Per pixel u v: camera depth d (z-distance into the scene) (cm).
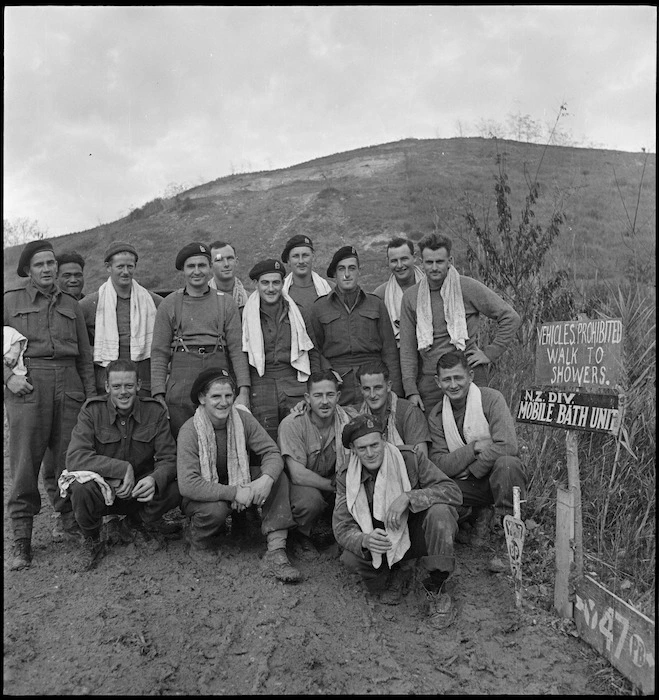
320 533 454
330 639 341
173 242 2645
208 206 3152
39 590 389
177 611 360
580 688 300
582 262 768
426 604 371
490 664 321
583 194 2073
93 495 411
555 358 383
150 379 509
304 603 372
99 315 498
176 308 483
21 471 433
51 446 463
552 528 461
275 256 2300
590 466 498
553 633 342
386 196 2875
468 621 355
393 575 398
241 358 487
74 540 468
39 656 320
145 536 448
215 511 411
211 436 425
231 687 304
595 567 409
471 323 477
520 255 624
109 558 427
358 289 495
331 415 427
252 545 445
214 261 572
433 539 361
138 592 381
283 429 433
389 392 435
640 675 290
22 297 454
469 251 656
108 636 335
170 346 486
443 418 430
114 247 495
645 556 417
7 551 449
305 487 419
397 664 322
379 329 496
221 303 491
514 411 550
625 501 461
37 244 453
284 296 497
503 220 653
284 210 2912
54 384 450
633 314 556
